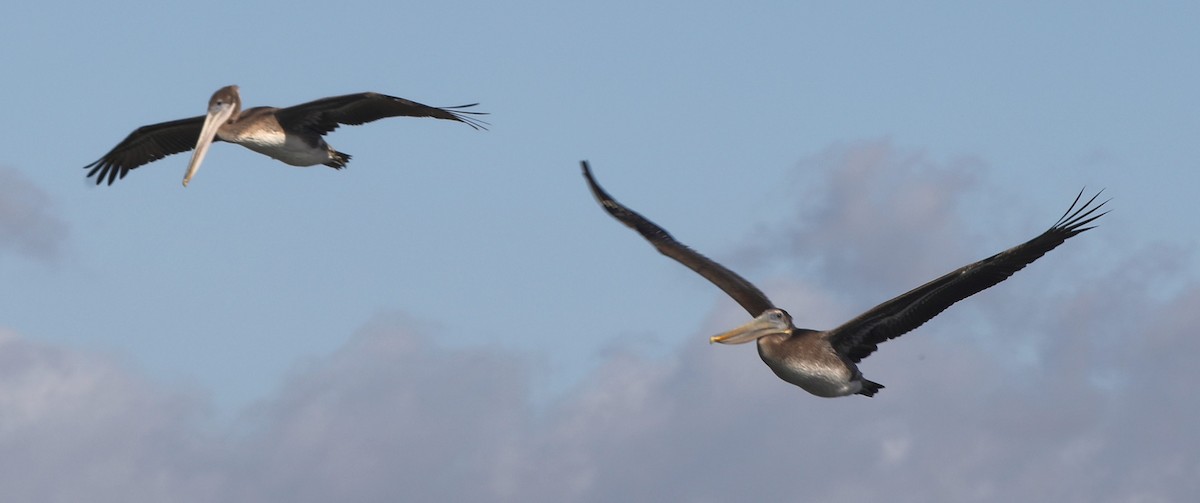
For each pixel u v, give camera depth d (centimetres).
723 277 1809
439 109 2016
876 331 1686
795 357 1700
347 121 2059
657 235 1862
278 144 2036
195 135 2144
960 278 1576
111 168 2175
